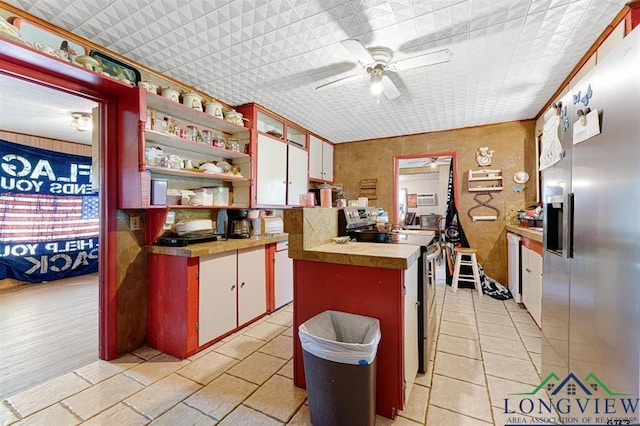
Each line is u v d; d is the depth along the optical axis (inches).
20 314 120.0
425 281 74.7
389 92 95.3
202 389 69.7
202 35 75.4
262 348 90.2
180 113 99.7
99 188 85.3
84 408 63.1
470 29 72.9
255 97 117.5
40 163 167.5
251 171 122.5
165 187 88.5
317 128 162.2
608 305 42.2
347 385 51.2
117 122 84.7
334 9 65.7
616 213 40.4
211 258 92.4
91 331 103.8
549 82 103.4
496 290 143.8
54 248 173.3
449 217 167.0
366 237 84.5
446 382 71.8
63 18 68.2
